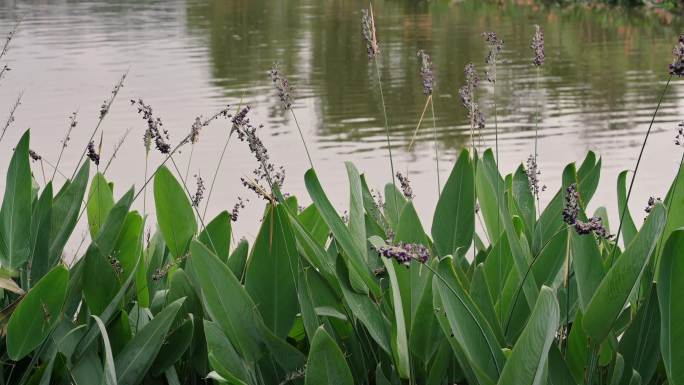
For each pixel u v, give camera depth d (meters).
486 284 1.62
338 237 1.63
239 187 5.77
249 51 13.20
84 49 13.70
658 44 13.12
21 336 1.53
